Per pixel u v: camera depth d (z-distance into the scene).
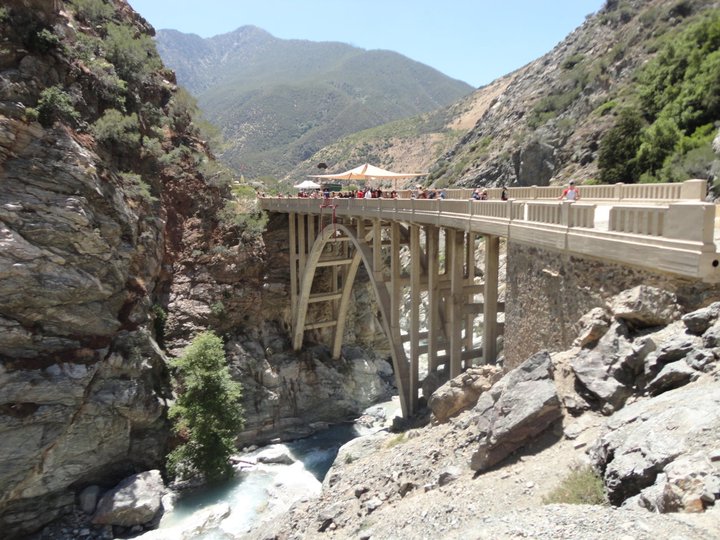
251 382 34.75
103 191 27.44
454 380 17.31
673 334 9.68
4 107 24.27
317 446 32.69
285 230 40.75
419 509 10.91
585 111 62.19
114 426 25.45
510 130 77.81
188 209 37.97
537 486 9.03
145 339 28.47
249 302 37.47
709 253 8.98
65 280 24.80
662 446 7.23
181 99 43.62
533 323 14.69
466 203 18.78
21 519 22.73
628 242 10.64
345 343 42.94
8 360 23.14
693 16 60.88
